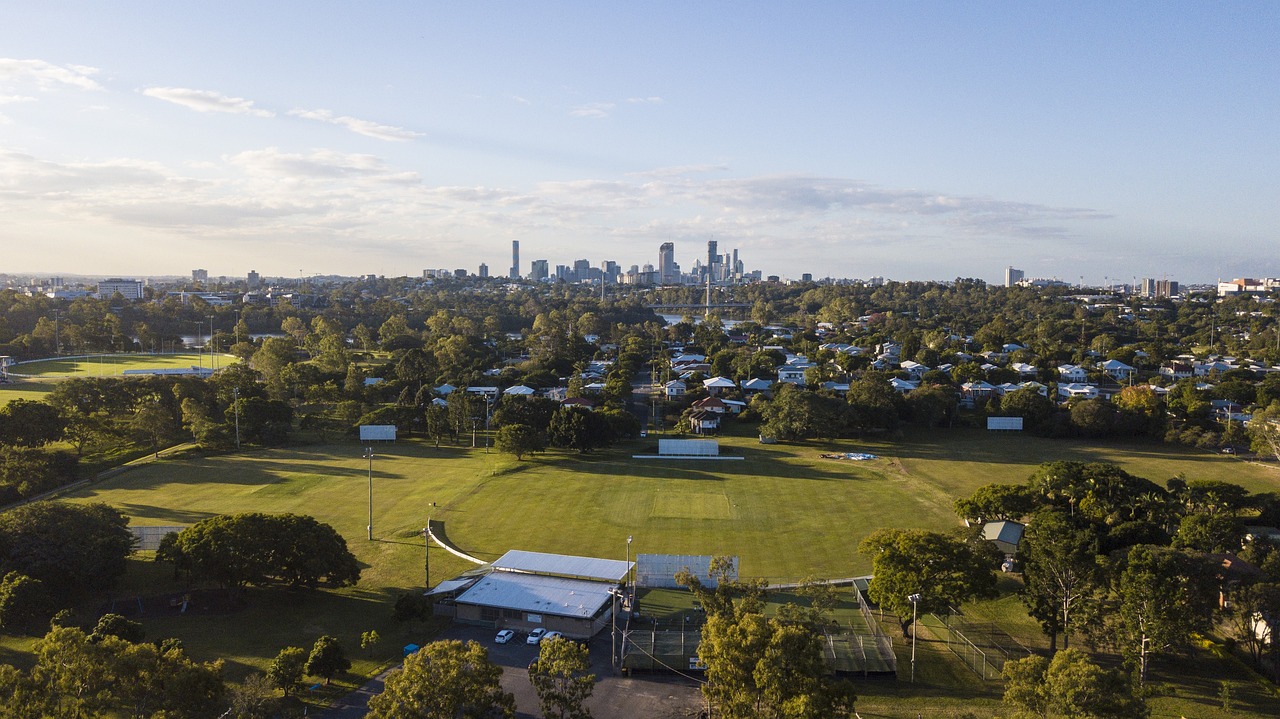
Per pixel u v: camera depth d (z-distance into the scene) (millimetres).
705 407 171125
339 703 55031
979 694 57062
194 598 73250
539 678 48812
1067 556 61562
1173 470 128500
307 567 70750
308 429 156500
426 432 158375
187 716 45062
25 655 59656
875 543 70000
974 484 118812
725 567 68625
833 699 47594
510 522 98375
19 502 103312
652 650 62469
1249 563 72875
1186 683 58312
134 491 110812
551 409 152750
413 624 68750
